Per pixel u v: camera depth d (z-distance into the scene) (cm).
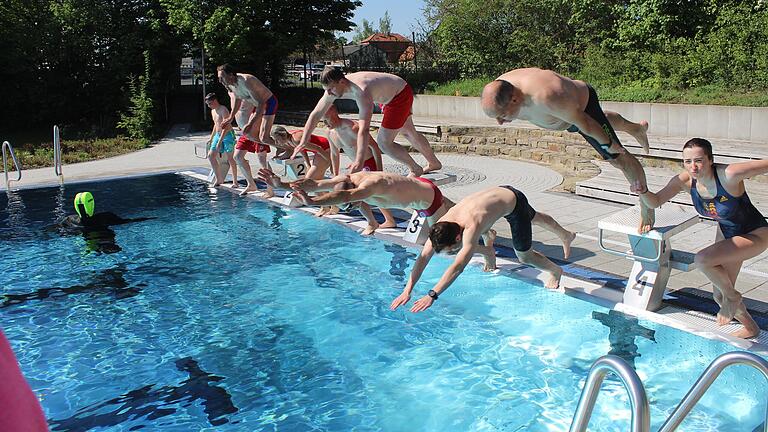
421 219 779
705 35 1727
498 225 848
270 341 545
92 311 613
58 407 448
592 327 537
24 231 895
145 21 2575
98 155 1680
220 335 559
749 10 1580
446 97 1983
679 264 530
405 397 454
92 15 2448
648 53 1753
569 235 645
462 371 486
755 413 404
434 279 675
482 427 413
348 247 797
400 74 2592
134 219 956
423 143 853
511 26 2253
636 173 498
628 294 555
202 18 2497
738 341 475
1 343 104
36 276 710
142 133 2052
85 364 509
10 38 2286
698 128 1314
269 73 2852
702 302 549
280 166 1419
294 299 635
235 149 1100
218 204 1048
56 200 1096
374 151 852
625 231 527
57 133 1238
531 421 418
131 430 421
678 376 452
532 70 474
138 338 555
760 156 997
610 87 1736
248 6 2511
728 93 1408
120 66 2455
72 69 2464
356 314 596
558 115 464
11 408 97
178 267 735
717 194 456
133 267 737
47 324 585
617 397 440
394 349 526
